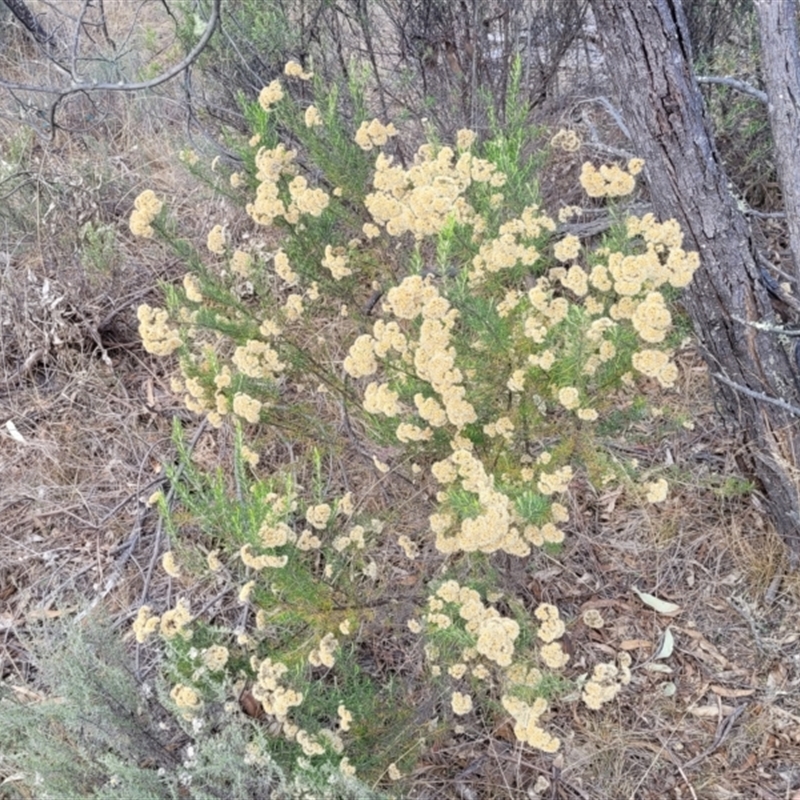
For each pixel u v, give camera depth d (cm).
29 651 200
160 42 477
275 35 331
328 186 304
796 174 190
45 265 333
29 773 187
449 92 339
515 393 193
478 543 155
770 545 249
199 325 217
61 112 415
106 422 297
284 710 163
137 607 235
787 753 212
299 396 275
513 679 167
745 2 344
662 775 210
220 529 179
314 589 178
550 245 250
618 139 358
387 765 185
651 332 165
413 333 200
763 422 228
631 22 183
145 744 187
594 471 190
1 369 312
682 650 235
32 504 271
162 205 215
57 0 540
